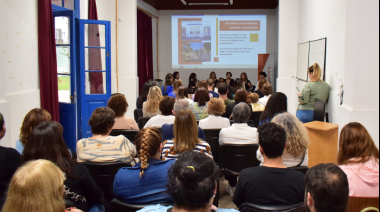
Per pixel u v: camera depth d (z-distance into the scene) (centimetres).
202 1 1112
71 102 505
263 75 994
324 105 401
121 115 345
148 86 535
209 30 1152
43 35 442
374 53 347
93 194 195
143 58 1083
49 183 109
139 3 963
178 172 113
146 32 1097
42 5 439
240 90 442
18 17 387
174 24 1162
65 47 502
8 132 333
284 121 229
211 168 116
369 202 175
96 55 562
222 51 1156
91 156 230
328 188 111
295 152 224
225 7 1138
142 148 178
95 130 239
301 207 163
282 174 173
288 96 784
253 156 294
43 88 446
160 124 344
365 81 350
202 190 110
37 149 179
